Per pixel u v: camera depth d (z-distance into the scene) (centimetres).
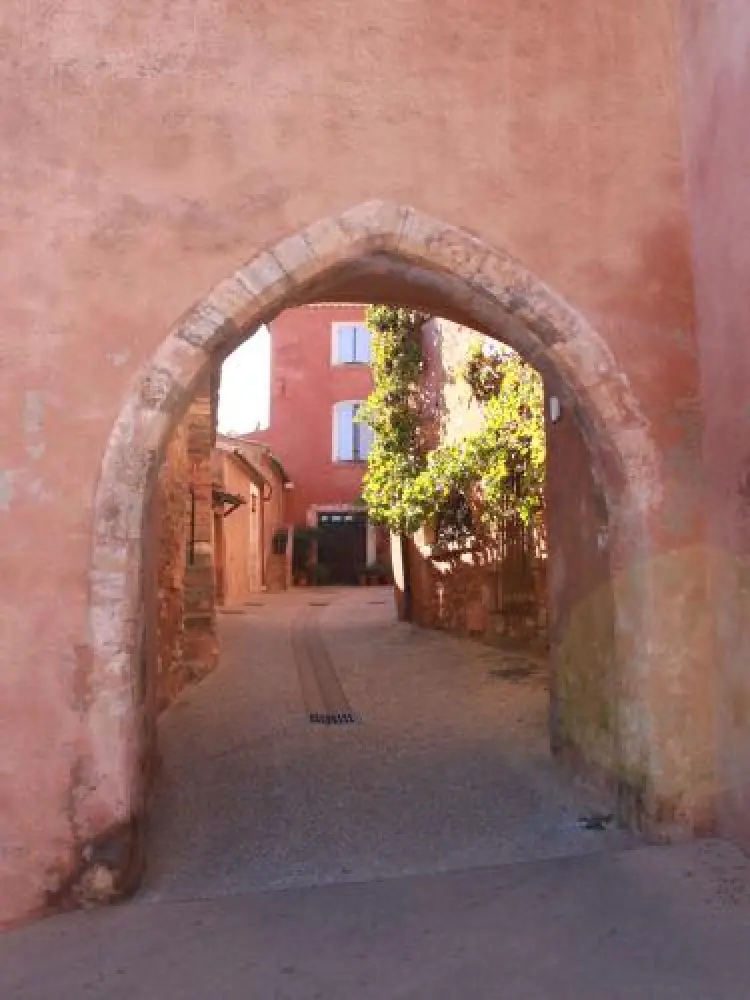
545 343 474
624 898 397
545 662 963
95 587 413
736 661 441
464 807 541
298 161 455
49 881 399
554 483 636
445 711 800
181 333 434
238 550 1958
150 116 448
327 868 451
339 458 2730
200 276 440
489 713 785
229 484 1819
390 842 487
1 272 426
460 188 467
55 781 403
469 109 473
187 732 737
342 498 2716
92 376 425
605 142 484
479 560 1143
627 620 479
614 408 467
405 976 340
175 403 435
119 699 410
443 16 479
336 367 2752
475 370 1138
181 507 901
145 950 363
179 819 525
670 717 458
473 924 382
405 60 471
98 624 411
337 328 2762
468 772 614
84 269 432
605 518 514
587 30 491
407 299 578
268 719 782
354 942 368
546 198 474
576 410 492
